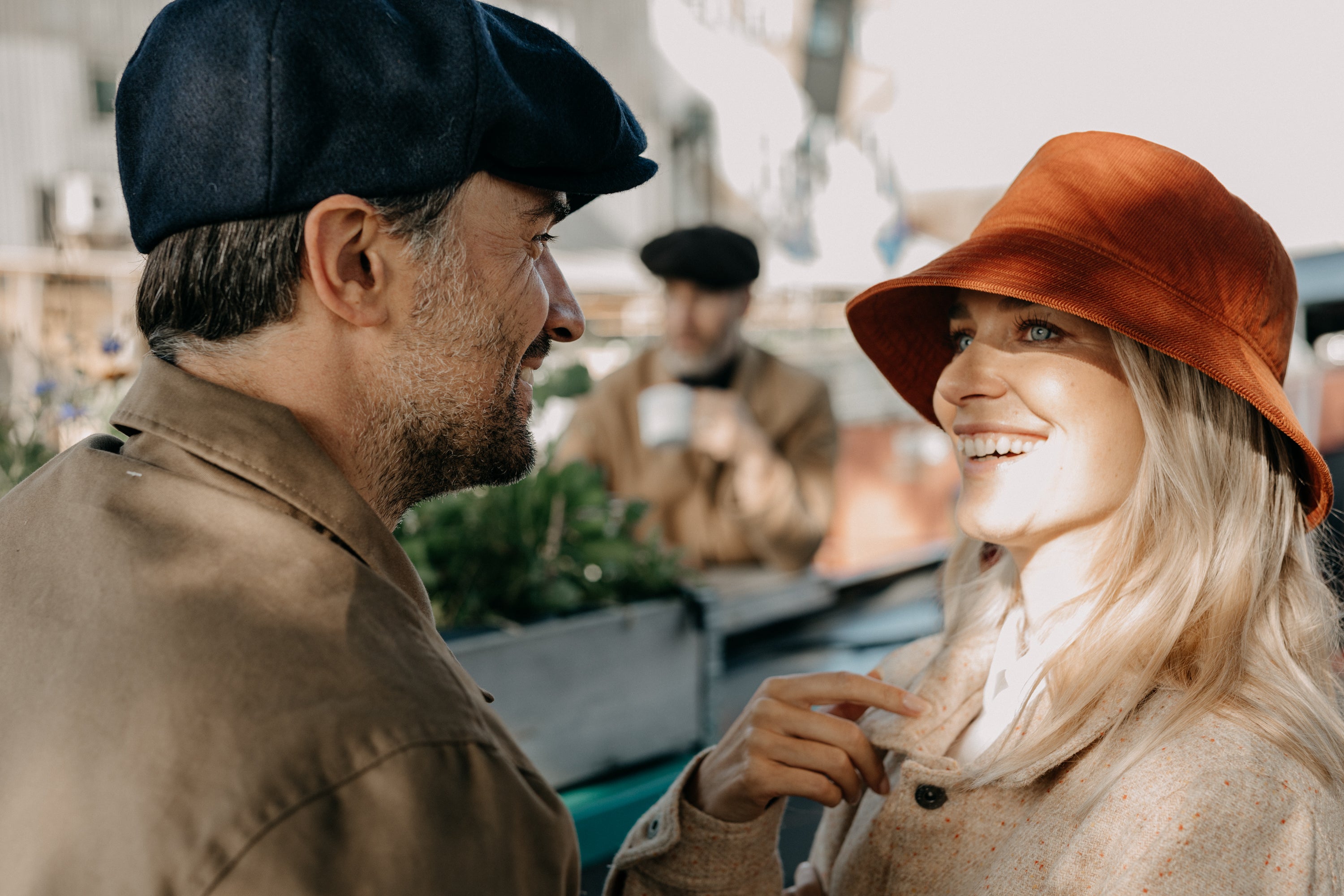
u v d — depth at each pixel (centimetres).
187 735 49
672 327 262
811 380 282
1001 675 89
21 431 160
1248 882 65
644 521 258
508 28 72
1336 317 607
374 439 68
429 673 55
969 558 104
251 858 46
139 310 67
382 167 62
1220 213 80
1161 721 73
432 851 49
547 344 82
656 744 153
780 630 242
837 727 85
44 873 48
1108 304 74
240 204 60
